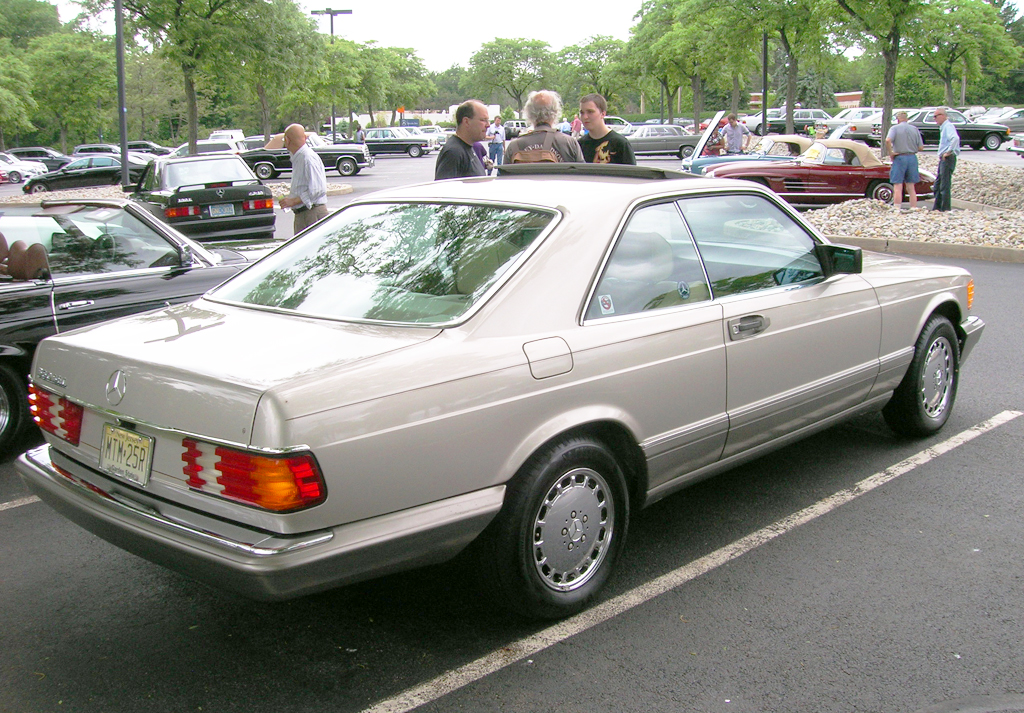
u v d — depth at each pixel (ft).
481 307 9.69
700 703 8.84
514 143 20.48
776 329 12.41
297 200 27.17
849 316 13.67
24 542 12.87
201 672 9.55
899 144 48.11
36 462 10.66
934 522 12.97
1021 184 55.72
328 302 10.55
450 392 8.96
